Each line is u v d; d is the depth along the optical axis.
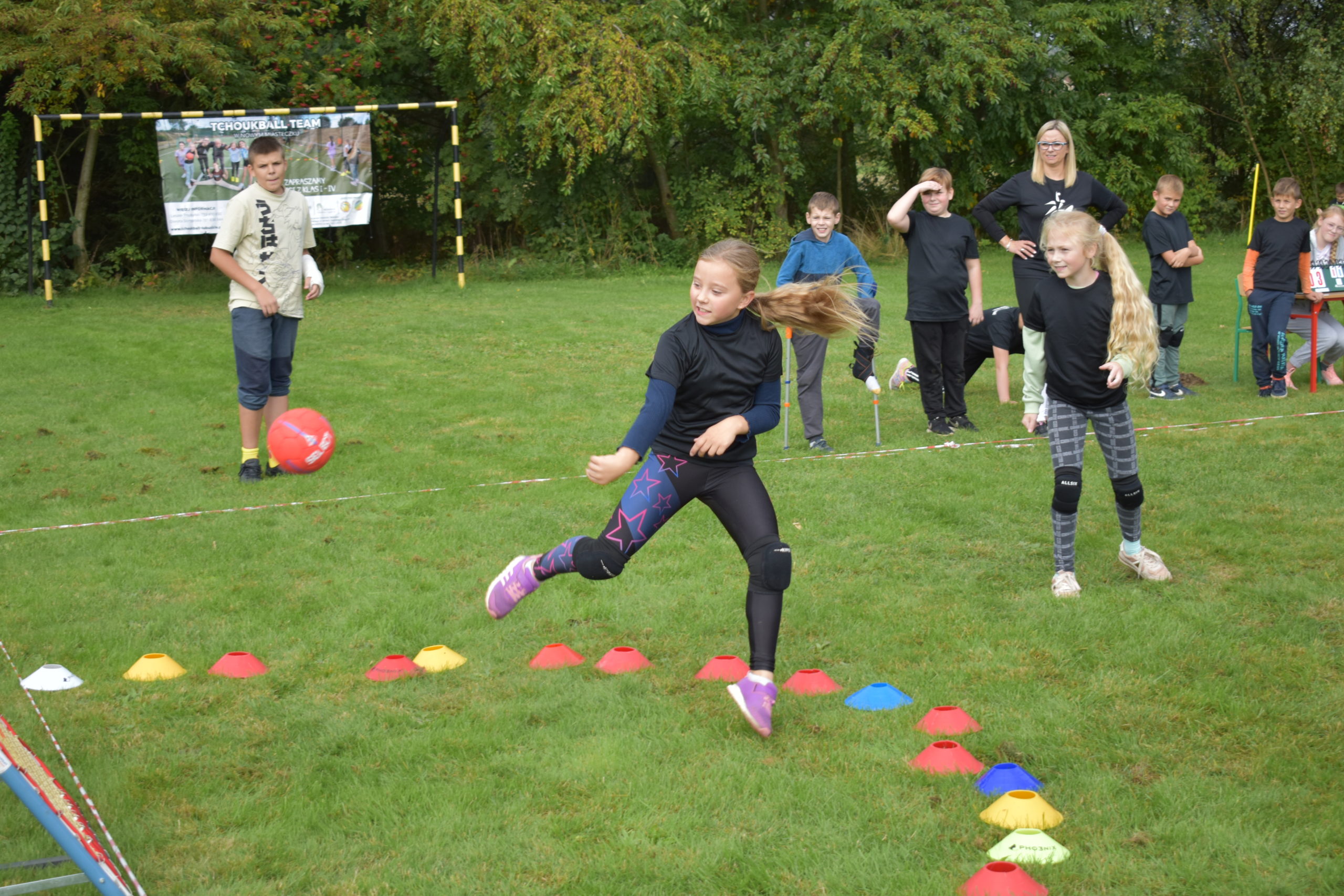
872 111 20.89
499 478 7.19
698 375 3.63
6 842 2.99
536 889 2.79
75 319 14.55
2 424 8.70
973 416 8.91
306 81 20.19
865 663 4.23
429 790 3.29
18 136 17.89
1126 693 3.90
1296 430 7.93
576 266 21.38
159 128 16.64
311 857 2.96
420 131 22.78
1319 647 4.26
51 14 16.66
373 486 7.01
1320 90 22.92
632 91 19.23
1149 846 2.91
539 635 4.59
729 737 3.63
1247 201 25.69
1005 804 3.07
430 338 13.09
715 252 3.57
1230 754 3.44
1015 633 4.50
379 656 4.39
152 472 7.37
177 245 20.25
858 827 3.05
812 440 7.88
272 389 7.55
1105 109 24.00
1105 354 4.75
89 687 4.09
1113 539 5.71
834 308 3.69
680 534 5.93
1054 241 4.67
